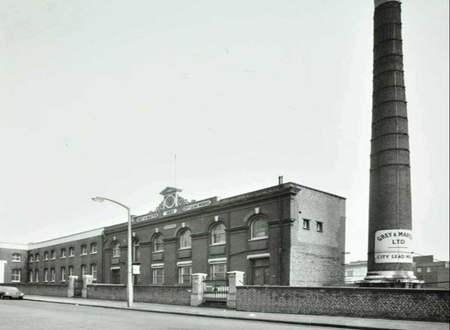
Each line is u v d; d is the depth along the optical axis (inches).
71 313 954.1
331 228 1325.0
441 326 708.7
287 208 1225.4
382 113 1152.2
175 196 1640.0
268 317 869.2
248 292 1048.2
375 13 1224.2
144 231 1729.8
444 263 2539.4
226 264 1379.2
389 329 685.9
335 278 1302.9
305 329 690.8
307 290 948.0
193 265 1497.3
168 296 1289.4
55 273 2260.1
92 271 1994.3
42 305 1240.2
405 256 1072.8
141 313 1002.7
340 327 733.9
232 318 890.1
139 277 1716.3
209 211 1467.8
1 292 1557.6
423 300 791.1
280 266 1208.2
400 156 1118.4
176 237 1585.9
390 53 1171.3
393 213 1090.1
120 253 1844.2
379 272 1082.7
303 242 1234.0
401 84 1160.8
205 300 1185.4
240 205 1365.7
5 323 732.0
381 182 1120.2
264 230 1301.7
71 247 2161.7
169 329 657.0
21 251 2529.5
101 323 741.3
